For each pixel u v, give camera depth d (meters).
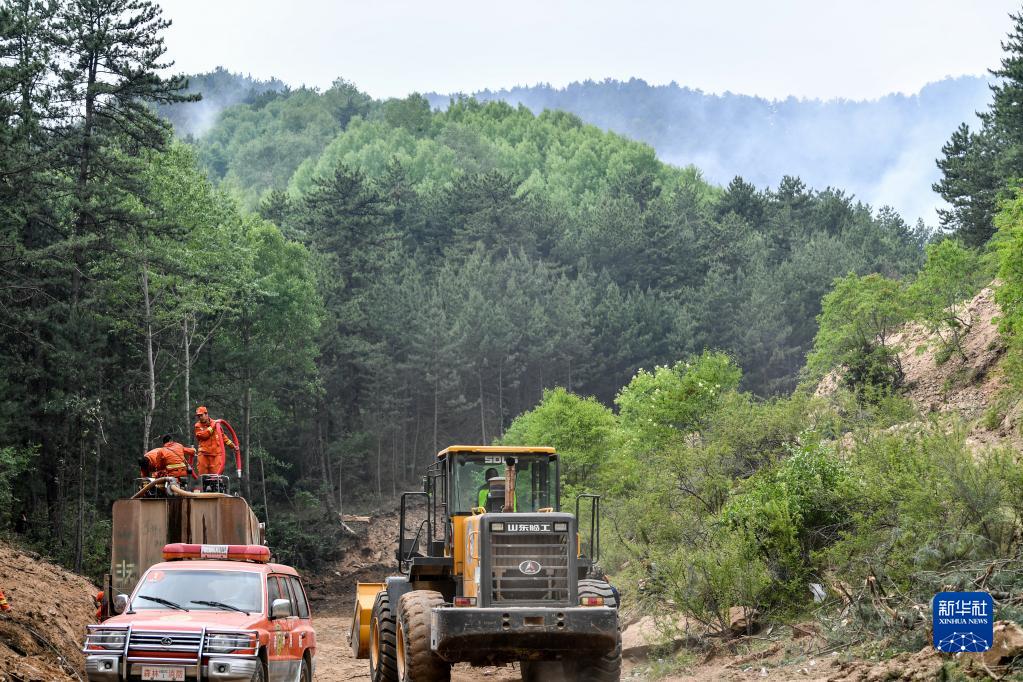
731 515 22.27
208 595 14.84
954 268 41.00
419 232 172.50
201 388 72.06
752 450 28.12
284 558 79.31
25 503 57.53
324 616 64.81
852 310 44.09
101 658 13.25
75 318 54.78
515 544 15.72
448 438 118.19
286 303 81.19
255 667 13.45
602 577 17.64
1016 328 28.28
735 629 20.02
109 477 66.12
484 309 117.38
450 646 14.87
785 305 138.00
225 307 62.56
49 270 56.00
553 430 59.66
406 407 112.00
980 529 17.88
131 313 56.44
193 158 61.75
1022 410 26.30
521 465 17.91
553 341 121.25
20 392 56.31
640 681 18.59
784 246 175.38
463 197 172.12
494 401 120.19
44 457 56.94
